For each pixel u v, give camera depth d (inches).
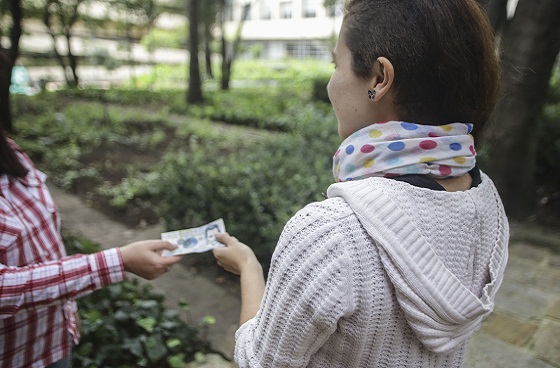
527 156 172.7
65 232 179.6
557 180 203.3
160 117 411.2
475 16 29.3
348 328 27.7
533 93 165.0
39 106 437.4
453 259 29.4
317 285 26.6
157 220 196.2
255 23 1001.5
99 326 97.2
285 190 139.2
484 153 170.1
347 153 31.0
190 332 107.1
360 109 31.2
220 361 101.8
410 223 27.3
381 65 29.2
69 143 310.0
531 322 109.9
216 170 154.2
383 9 29.3
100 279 45.5
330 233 27.1
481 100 30.2
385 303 27.1
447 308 27.4
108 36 925.2
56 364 52.6
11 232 46.4
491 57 30.1
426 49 28.0
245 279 43.5
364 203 27.5
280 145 213.5
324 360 30.1
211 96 559.2
